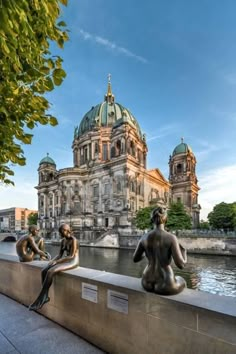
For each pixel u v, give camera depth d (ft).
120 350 14.62
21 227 548.72
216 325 10.80
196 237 194.29
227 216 271.49
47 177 396.78
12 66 11.92
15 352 14.94
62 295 18.56
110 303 15.28
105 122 347.15
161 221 14.06
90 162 330.54
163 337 12.69
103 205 302.66
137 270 122.72
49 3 11.34
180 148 404.98
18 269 23.85
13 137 15.56
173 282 12.94
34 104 14.34
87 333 16.55
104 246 244.01
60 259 19.33
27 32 9.77
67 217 312.29
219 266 133.39
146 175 326.24
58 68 14.12
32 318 19.77
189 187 383.45
